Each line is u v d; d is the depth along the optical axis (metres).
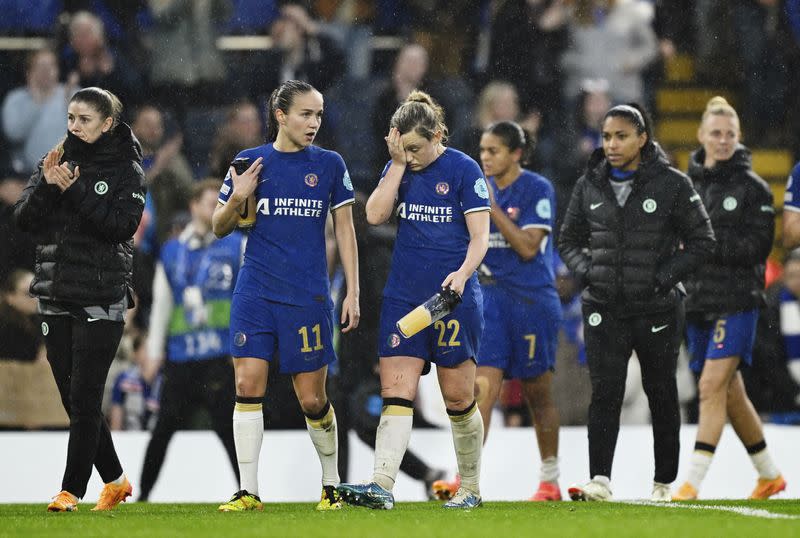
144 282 38.16
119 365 36.03
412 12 46.59
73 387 20.34
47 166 19.64
